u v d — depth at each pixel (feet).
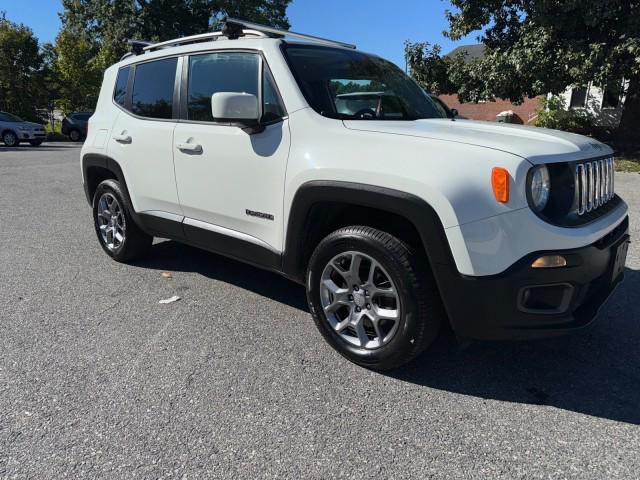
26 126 71.56
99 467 6.86
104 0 110.73
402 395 8.65
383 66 12.81
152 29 112.98
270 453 7.18
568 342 10.50
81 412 8.07
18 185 31.42
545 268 7.64
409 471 6.84
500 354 10.05
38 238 18.70
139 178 13.51
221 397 8.53
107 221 15.76
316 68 10.71
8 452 7.13
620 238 9.24
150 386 8.83
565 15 38.68
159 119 12.92
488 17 46.06
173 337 10.71
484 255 7.68
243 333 10.93
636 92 42.55
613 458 7.08
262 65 10.55
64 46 100.01
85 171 15.88
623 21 37.40
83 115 88.74
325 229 10.12
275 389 8.79
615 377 9.23
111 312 11.98
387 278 8.74
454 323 8.28
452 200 7.69
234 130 10.80
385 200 8.27
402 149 8.37
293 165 9.56
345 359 9.80
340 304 9.57
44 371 9.29
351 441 7.45
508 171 7.53
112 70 15.46
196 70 12.01
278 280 14.32
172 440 7.43
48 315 11.78
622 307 12.15
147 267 15.35
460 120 11.18
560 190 8.11
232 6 116.57
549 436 7.57
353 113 10.37
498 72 43.27
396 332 8.77
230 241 11.44
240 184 10.72
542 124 60.49
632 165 39.24
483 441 7.46
